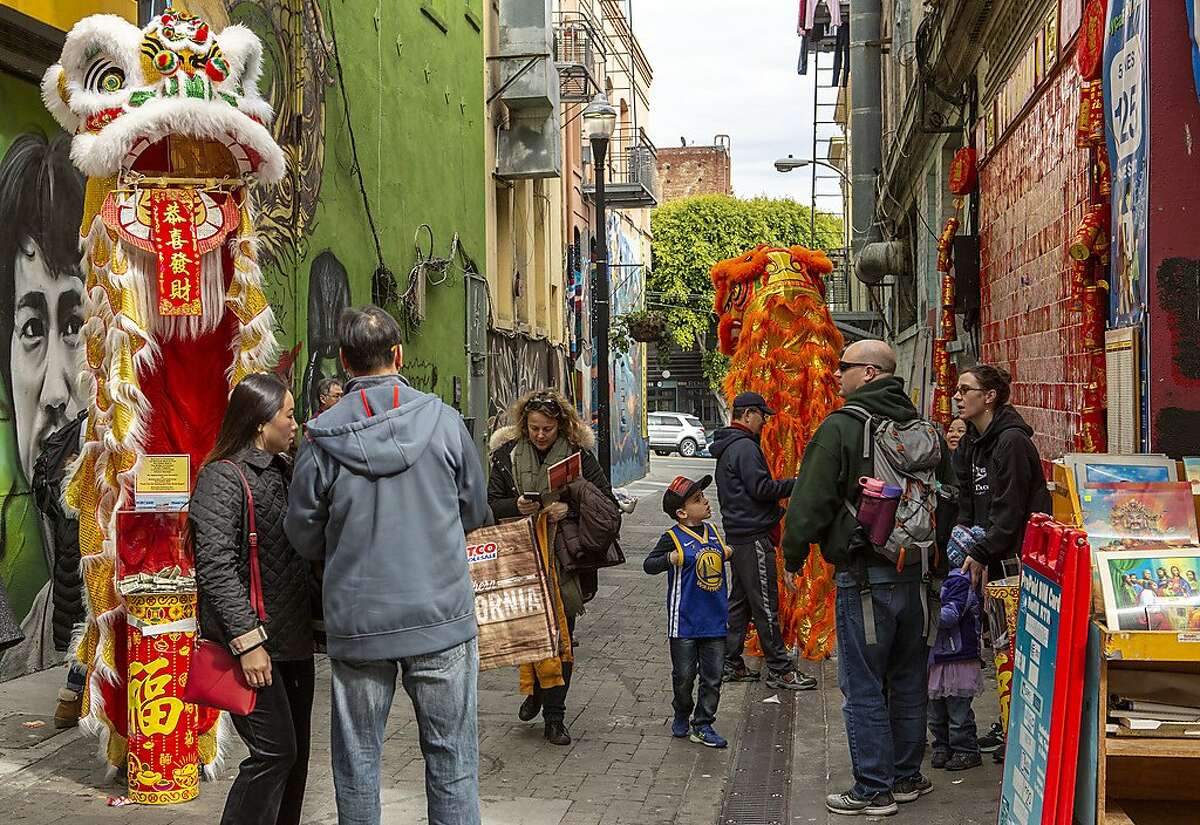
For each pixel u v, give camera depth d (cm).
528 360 2198
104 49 584
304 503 432
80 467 599
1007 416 599
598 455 1727
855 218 2581
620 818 571
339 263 1197
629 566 1536
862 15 2561
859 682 551
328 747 667
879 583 545
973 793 572
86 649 602
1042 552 421
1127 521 404
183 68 589
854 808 550
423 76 1500
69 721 677
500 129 1941
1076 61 793
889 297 2553
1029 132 987
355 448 428
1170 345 602
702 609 701
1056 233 870
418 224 1471
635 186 2970
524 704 745
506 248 2056
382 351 448
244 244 617
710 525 717
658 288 5538
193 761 573
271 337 629
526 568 654
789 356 977
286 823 477
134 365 591
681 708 715
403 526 432
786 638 959
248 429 460
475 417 1745
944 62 1384
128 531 571
